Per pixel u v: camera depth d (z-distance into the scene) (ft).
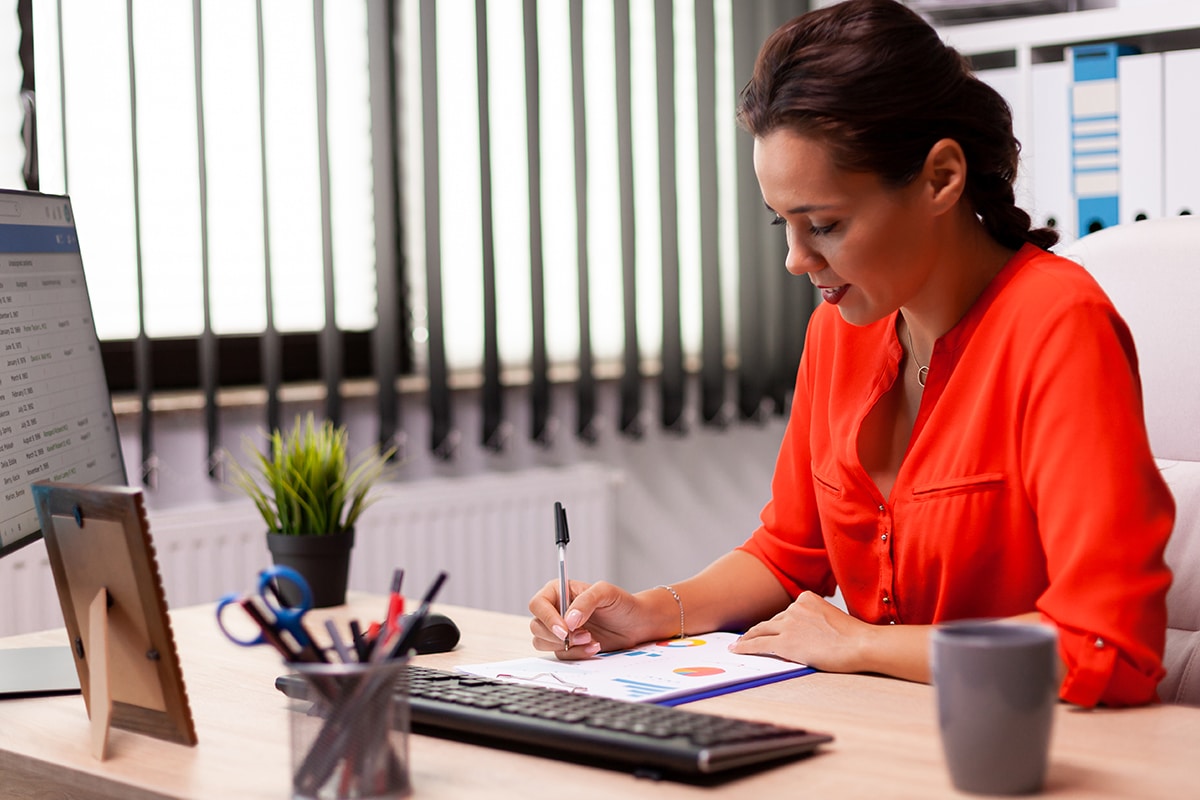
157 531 7.29
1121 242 4.92
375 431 8.59
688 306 10.06
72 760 3.10
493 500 8.80
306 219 8.26
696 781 2.67
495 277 8.79
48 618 6.84
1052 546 3.43
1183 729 3.00
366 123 8.45
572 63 9.12
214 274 7.88
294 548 5.19
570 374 9.48
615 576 9.86
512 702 3.08
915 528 4.00
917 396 4.22
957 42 8.59
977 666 2.50
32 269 4.45
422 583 8.45
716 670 3.68
